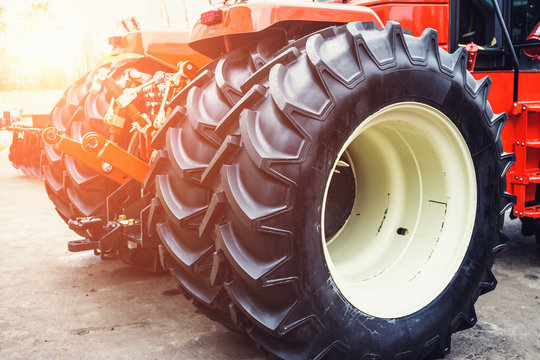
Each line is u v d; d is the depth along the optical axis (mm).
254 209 1832
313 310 1941
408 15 2936
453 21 3008
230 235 1903
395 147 2455
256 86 1936
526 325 2688
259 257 1881
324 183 1909
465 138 2316
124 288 3264
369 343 2080
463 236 2391
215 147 2096
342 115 1921
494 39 3291
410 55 2094
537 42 3312
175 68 3277
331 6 2309
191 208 2115
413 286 2318
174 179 2182
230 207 1916
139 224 3008
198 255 2127
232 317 2027
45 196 6152
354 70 1956
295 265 1879
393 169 2527
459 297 2348
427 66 2139
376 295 2215
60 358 2383
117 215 3100
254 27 2207
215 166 1960
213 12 2316
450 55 2285
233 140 1893
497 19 3234
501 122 2457
